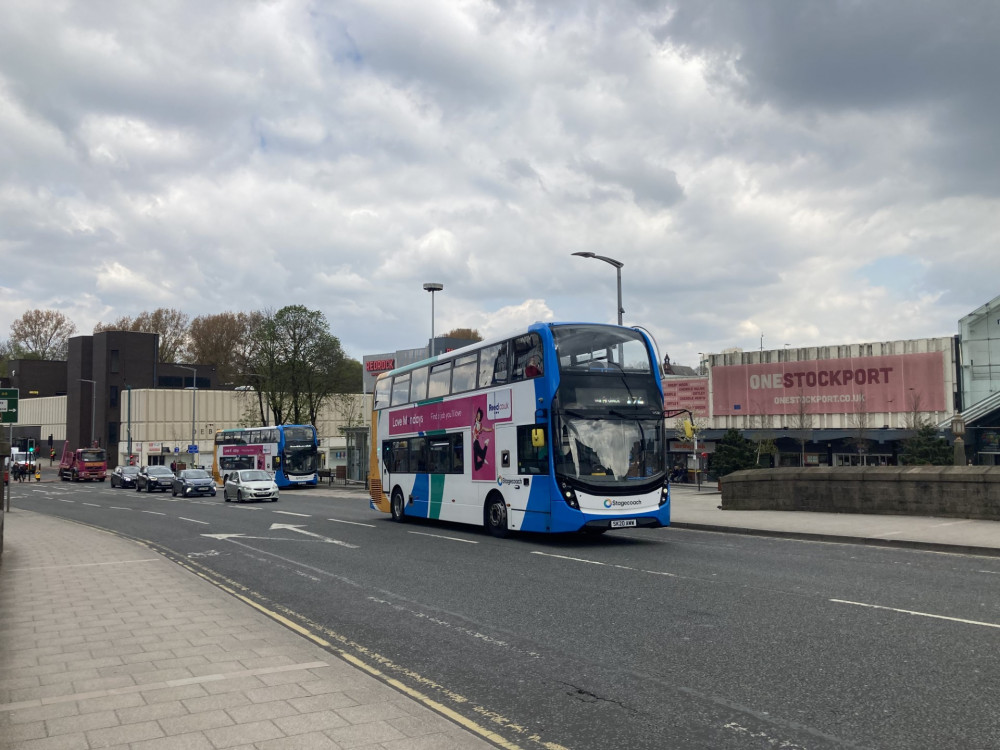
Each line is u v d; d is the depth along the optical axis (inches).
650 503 664.4
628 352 691.4
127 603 412.8
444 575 512.7
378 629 354.9
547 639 326.0
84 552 669.9
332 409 2989.7
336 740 198.7
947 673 259.6
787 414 1862.7
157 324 4195.4
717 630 331.9
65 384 4188.0
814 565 520.7
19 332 4232.3
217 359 4077.3
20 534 863.7
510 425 716.0
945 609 365.1
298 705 227.6
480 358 781.3
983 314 1621.6
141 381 3722.9
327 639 336.8
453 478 822.5
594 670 276.5
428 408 888.3
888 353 1726.1
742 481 968.3
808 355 1836.9
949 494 767.1
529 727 218.2
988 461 1577.3
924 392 1673.2
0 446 568.1
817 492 885.8
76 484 2800.2
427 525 908.6
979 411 1584.6
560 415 653.3
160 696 238.7
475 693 252.5
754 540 693.3
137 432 3393.2
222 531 884.0
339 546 698.8
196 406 3518.7
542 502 661.9
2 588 474.9
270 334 2262.6
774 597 404.2
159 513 1240.2
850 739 203.6
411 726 209.0
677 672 270.2
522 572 518.6
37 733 206.2
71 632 340.2
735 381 1940.2
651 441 677.9
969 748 195.3
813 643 304.5
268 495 1526.8
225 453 2210.9
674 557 577.0
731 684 254.2
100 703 232.5
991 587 426.3
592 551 625.3
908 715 219.9
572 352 671.1
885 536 647.1
